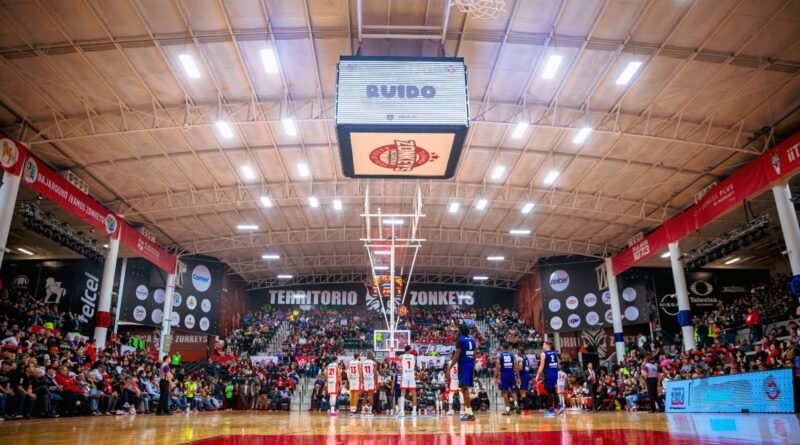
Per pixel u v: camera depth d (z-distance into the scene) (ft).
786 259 96.89
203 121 57.06
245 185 75.66
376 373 51.80
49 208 72.84
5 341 50.19
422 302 137.49
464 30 45.42
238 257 113.09
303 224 94.68
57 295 88.58
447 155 37.29
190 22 43.83
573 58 48.83
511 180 75.77
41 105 52.70
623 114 57.21
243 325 126.62
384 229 97.86
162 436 19.26
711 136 60.29
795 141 52.80
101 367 58.95
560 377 54.29
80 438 18.56
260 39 45.91
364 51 47.32
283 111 55.72
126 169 67.26
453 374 47.44
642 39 45.85
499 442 14.08
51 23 42.50
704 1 41.42
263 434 19.03
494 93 54.90
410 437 16.61
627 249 93.04
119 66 48.29
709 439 14.02
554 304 110.73
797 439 13.48
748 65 48.19
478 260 121.39
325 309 136.87
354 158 37.83
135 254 88.58
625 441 13.67
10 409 40.55
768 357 52.26
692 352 67.00
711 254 72.43
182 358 103.86
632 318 101.55
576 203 81.76
